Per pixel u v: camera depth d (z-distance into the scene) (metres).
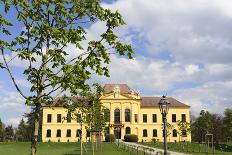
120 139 103.44
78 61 12.66
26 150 65.00
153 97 118.19
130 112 106.62
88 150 56.53
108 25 12.95
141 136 110.69
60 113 110.31
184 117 112.00
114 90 107.31
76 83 12.61
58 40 12.77
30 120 123.06
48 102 13.53
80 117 32.94
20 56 12.52
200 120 76.44
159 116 112.25
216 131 102.44
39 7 12.66
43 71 12.49
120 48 12.92
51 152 55.81
